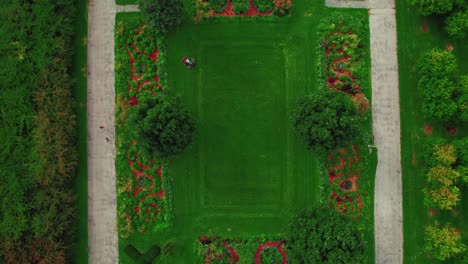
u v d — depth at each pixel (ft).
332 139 110.73
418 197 127.85
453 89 118.83
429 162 121.08
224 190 128.98
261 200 128.67
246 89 129.90
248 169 129.29
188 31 130.11
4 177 123.54
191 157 129.29
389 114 129.29
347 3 130.41
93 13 130.52
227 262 125.39
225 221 128.16
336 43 128.77
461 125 128.47
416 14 130.31
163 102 113.09
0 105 124.98
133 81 129.08
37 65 123.95
